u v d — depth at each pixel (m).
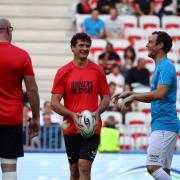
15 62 16.78
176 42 40.47
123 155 25.91
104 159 25.86
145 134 28.80
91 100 19.67
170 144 19.12
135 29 40.34
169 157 19.39
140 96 18.64
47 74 37.91
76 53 19.72
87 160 19.34
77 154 19.94
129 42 39.09
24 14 40.38
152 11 41.72
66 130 19.81
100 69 19.86
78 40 19.69
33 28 39.88
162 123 19.02
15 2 40.75
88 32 39.38
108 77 36.31
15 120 16.81
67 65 19.88
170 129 19.02
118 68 36.47
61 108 19.52
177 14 42.38
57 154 25.84
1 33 17.08
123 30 39.88
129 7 41.50
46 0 40.97
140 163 25.88
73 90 19.64
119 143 28.66
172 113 19.09
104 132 27.77
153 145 19.03
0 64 16.75
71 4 41.16
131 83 36.09
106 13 40.84
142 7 41.66
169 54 39.41
